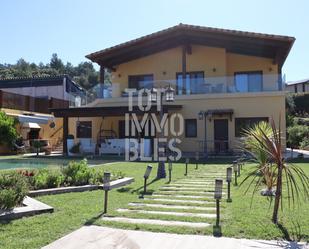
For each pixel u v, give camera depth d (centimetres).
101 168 1473
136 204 774
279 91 2317
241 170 1347
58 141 3027
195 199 832
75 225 597
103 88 2644
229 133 2377
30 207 680
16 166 1639
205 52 2772
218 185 619
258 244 506
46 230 565
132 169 1469
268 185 862
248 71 2770
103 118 2709
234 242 515
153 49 2852
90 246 500
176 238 534
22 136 2662
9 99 2673
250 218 633
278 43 2408
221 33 2480
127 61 2944
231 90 2403
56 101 3192
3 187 744
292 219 624
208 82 2447
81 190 942
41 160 1961
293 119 3672
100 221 621
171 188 996
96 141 2577
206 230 566
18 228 571
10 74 7550
